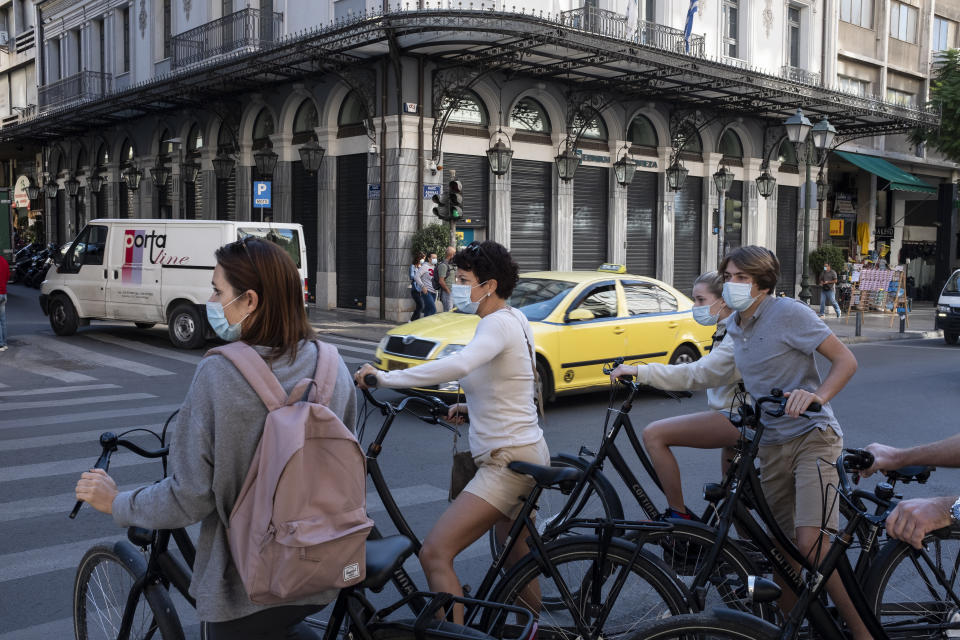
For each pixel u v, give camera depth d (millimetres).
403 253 19234
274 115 22344
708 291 4207
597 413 9430
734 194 26688
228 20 23094
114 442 2756
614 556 2953
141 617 2865
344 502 2164
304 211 22031
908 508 2242
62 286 15609
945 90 28812
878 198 33281
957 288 19000
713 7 24672
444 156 19922
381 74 19234
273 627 2268
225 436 2139
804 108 24109
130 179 28109
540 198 21781
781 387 3533
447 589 3041
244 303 2252
